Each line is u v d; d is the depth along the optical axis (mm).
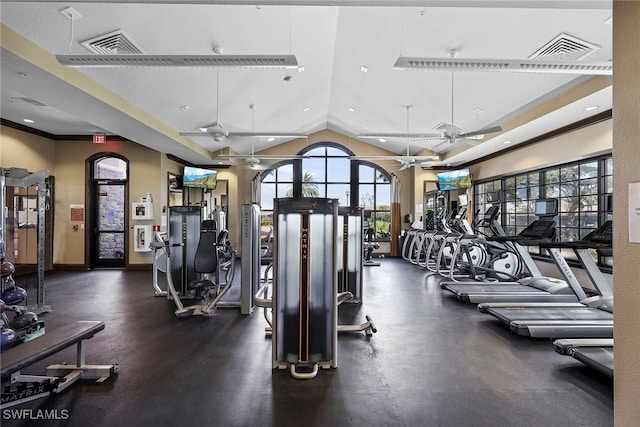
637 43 1533
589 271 4484
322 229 3062
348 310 5098
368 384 2830
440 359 3326
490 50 4656
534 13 3824
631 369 1570
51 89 4590
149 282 7039
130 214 8688
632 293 1565
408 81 6445
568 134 6406
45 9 3434
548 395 2654
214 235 5188
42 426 2258
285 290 3049
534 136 7199
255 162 8734
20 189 7465
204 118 7285
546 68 3574
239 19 4367
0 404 2432
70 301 5520
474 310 5070
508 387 2777
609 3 2148
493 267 7793
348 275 5492
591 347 3117
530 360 3293
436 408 2482
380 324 4418
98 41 3984
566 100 5215
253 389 2742
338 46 6090
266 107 7844
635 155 1550
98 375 2918
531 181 7777
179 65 3570
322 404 2533
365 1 2205
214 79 5828
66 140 8602
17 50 3641
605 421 2326
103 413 2408
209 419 2346
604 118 5543
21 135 7645
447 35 4617
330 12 4953
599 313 4203
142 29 4023
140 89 5441
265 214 12008
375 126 9484
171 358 3334
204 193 10906
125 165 8820
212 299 5496
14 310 4293
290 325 3055
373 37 5305
